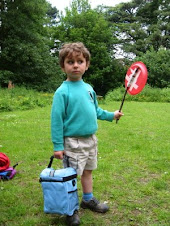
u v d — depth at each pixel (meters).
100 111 2.78
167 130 7.18
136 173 3.86
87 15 29.33
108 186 3.42
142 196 3.15
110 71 28.33
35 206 2.92
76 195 2.50
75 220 2.50
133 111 11.47
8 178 3.66
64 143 2.51
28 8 22.44
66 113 2.47
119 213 2.77
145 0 37.94
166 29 34.69
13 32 21.80
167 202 3.01
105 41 29.92
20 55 21.56
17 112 10.76
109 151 5.01
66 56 2.44
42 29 25.67
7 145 5.48
